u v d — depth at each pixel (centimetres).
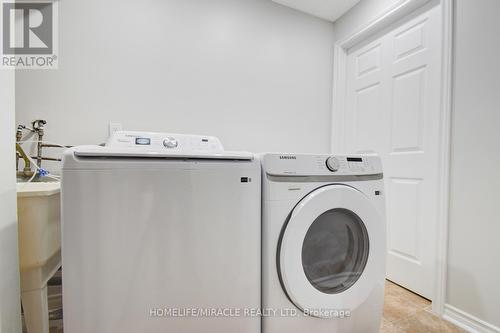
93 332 68
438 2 143
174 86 167
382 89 181
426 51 149
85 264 67
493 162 111
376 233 97
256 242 84
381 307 101
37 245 80
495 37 110
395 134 169
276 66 198
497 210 109
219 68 179
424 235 147
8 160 72
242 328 82
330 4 197
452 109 127
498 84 109
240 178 81
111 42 152
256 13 190
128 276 70
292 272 83
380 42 183
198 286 76
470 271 118
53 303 121
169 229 73
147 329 72
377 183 102
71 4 144
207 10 175
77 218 66
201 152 78
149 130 161
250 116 190
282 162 86
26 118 139
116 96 153
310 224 87
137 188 70
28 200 78
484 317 112
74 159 65
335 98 217
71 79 145
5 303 70
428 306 138
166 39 164
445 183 129
